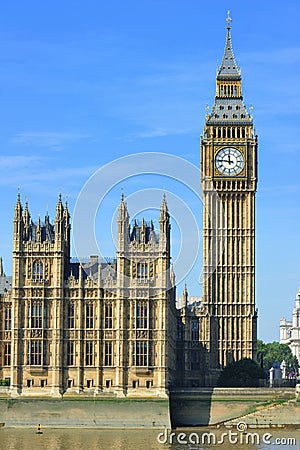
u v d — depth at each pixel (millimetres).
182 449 173875
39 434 194625
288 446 181875
